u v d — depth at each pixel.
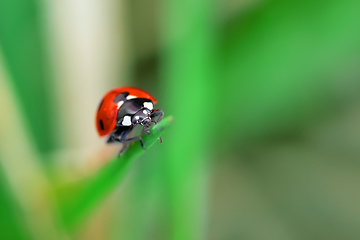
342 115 0.11
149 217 0.10
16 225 0.08
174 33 0.09
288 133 0.11
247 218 0.11
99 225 0.09
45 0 0.10
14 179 0.08
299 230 0.11
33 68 0.10
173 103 0.09
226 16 0.10
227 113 0.10
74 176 0.08
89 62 0.10
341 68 0.10
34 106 0.10
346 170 0.11
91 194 0.08
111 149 0.09
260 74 0.10
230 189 0.11
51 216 0.08
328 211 0.11
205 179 0.09
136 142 0.07
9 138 0.08
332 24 0.10
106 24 0.10
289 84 0.10
